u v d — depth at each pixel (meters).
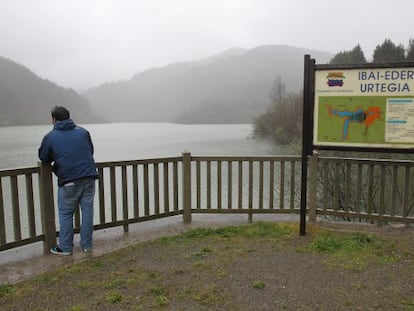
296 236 4.47
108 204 16.33
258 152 35.41
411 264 3.57
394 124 4.21
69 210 4.11
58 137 4.00
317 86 4.37
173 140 58.69
